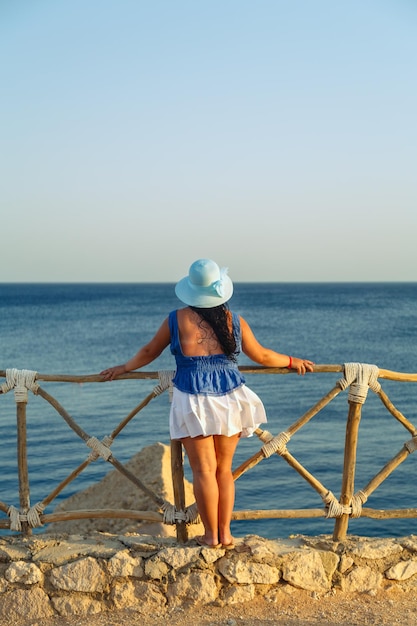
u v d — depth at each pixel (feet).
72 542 15.23
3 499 37.32
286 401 73.41
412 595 14.70
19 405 15.49
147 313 284.00
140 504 29.63
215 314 14.02
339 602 14.39
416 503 35.32
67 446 50.06
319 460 44.47
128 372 15.12
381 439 51.03
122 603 14.28
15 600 14.29
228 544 14.62
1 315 272.10
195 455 14.15
